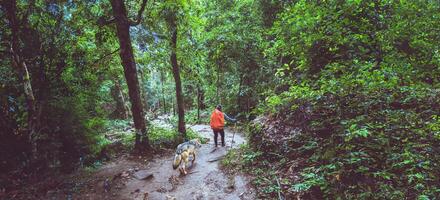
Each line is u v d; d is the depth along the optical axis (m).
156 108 33.28
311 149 6.85
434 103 6.24
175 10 11.63
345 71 7.42
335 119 6.67
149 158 9.88
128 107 23.30
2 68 8.20
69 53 9.57
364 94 6.61
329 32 8.12
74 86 9.81
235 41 15.88
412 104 6.43
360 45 8.13
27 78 7.79
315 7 8.87
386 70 7.08
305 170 6.13
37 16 8.64
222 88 20.11
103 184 7.51
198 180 7.52
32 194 6.89
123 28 9.96
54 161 8.55
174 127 15.20
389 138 5.62
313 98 7.39
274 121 8.34
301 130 7.38
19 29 8.18
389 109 6.31
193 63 16.00
